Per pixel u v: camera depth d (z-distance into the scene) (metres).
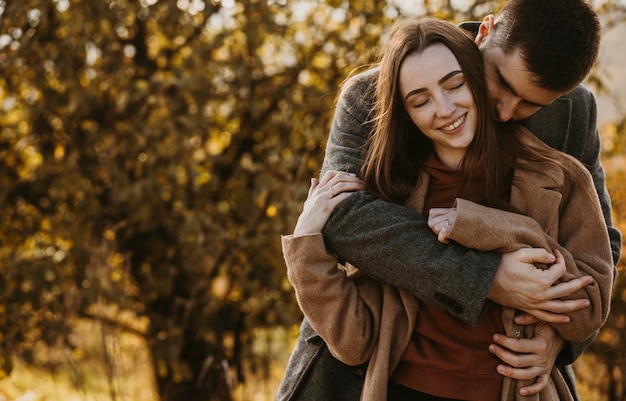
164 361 3.64
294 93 3.78
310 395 1.73
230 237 3.65
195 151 3.87
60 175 3.67
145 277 3.80
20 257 3.72
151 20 3.74
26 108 3.78
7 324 3.69
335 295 1.58
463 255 1.53
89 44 3.60
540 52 1.45
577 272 1.55
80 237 3.61
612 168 3.61
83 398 3.53
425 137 1.64
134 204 3.55
